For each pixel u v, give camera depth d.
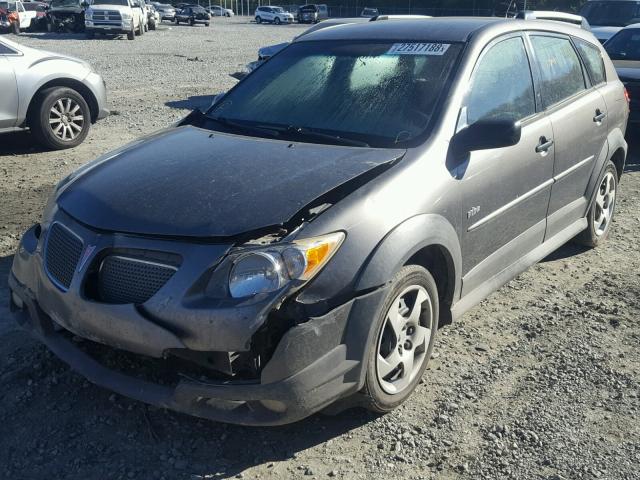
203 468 2.99
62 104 8.63
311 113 4.01
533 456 3.11
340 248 2.94
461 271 3.70
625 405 3.51
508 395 3.58
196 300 2.78
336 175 3.19
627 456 3.12
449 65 3.92
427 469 3.02
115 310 2.88
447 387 3.63
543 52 4.67
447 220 3.47
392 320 3.19
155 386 2.97
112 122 10.46
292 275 2.79
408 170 3.35
